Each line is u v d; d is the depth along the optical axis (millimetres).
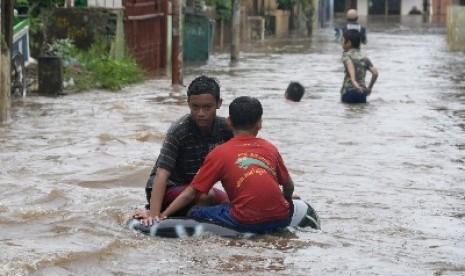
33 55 39031
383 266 11727
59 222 13492
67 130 23172
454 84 38281
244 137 13141
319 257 12062
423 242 13016
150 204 13328
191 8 49562
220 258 11898
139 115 26250
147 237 12812
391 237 13258
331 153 20469
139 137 21828
